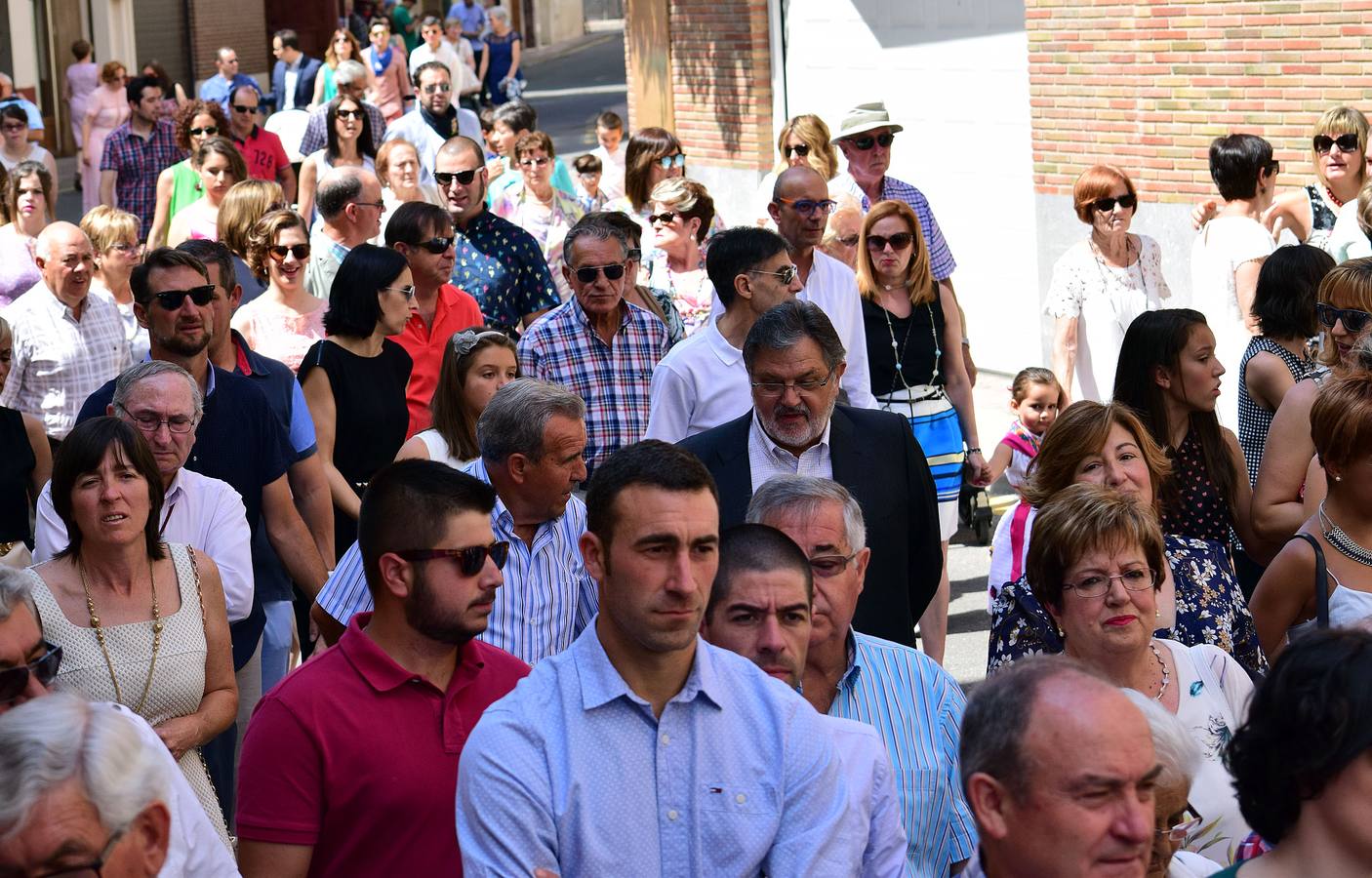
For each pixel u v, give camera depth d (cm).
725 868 346
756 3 1795
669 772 348
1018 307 1473
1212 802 442
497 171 1433
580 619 547
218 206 1190
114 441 501
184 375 589
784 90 1802
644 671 351
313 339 888
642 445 357
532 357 775
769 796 350
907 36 1573
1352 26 1112
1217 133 1220
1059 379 987
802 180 765
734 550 404
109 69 2206
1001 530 572
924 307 841
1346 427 523
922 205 1013
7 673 401
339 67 1691
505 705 354
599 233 762
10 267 1151
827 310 776
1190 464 634
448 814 420
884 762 383
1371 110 1110
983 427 1280
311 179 1393
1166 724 356
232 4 3647
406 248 829
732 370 675
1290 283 700
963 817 438
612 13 5981
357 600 522
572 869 344
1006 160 1464
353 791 415
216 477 645
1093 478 551
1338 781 308
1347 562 536
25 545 652
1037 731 302
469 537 423
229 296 693
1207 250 927
